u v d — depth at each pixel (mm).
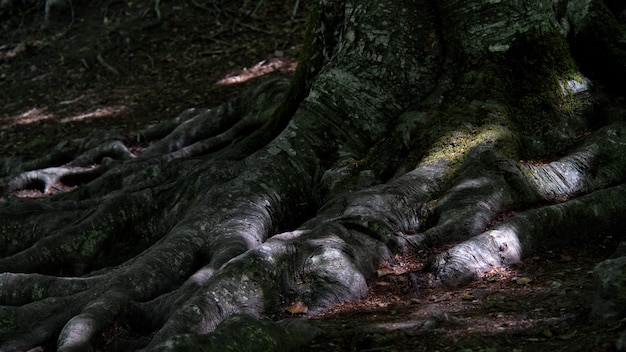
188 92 13062
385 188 5984
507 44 6812
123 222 6828
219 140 9164
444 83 6875
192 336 3949
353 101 6934
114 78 14336
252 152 7574
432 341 4227
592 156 6301
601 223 5711
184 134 9781
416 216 5863
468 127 6426
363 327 4469
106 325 4949
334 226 5480
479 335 4207
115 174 8305
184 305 4688
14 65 15805
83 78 14562
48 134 12172
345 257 5207
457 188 5906
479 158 6109
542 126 6633
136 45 15242
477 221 5605
